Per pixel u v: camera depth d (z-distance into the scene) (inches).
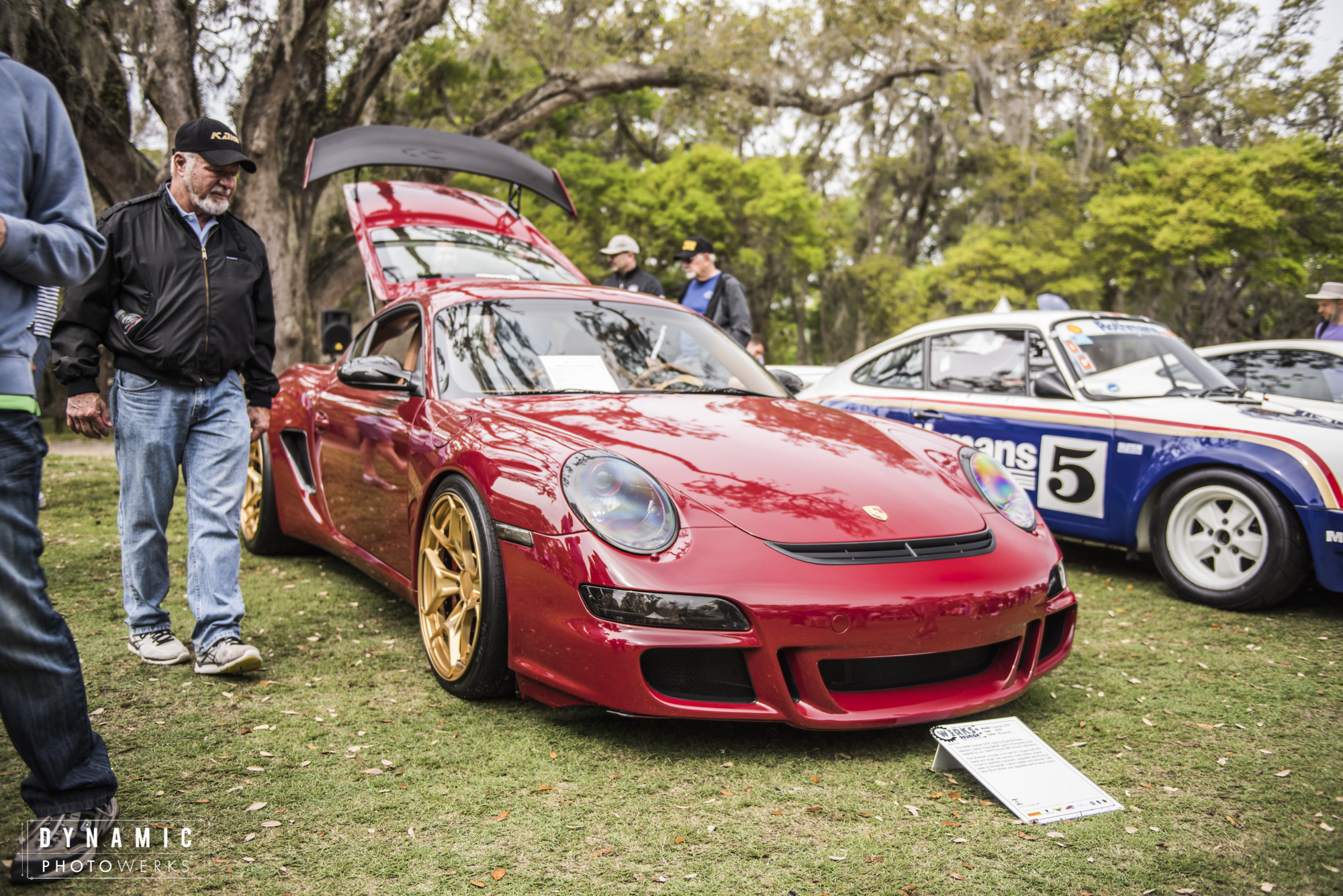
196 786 79.4
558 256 212.5
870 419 125.3
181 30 452.8
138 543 110.0
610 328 135.0
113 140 476.7
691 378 131.3
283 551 175.8
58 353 104.7
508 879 66.0
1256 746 94.0
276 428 167.0
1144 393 179.2
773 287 1369.3
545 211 1112.8
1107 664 122.4
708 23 724.7
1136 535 168.7
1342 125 951.6
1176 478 164.1
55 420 463.8
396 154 228.7
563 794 79.8
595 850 70.3
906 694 91.1
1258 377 221.5
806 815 77.2
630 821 75.3
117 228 105.4
